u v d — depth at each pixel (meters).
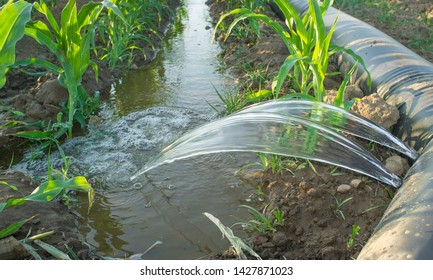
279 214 2.11
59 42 2.93
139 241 2.12
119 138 3.01
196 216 2.27
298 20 2.89
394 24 5.01
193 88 3.80
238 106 3.24
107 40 4.64
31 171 2.66
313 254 1.95
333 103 2.82
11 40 2.20
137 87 3.83
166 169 2.66
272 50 4.27
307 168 2.51
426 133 2.49
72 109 2.92
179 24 5.77
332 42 3.94
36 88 3.41
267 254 1.96
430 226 1.61
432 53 4.16
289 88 3.49
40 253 1.92
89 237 2.15
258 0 5.19
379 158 2.56
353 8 5.66
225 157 2.77
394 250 1.57
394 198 2.00
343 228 2.10
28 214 2.13
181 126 3.14
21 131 3.03
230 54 4.52
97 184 2.54
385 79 3.06
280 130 2.35
